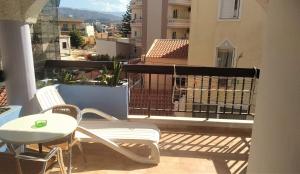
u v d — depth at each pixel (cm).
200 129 369
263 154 182
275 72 166
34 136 204
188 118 381
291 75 140
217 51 890
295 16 138
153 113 427
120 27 3722
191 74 364
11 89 305
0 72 304
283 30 155
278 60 162
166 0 2183
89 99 368
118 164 281
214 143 331
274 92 166
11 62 296
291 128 137
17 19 283
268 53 182
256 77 350
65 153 266
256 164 198
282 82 153
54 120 236
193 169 275
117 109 368
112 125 309
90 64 381
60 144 250
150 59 1147
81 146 286
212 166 280
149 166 279
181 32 2319
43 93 331
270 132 170
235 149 317
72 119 240
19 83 302
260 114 194
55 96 351
